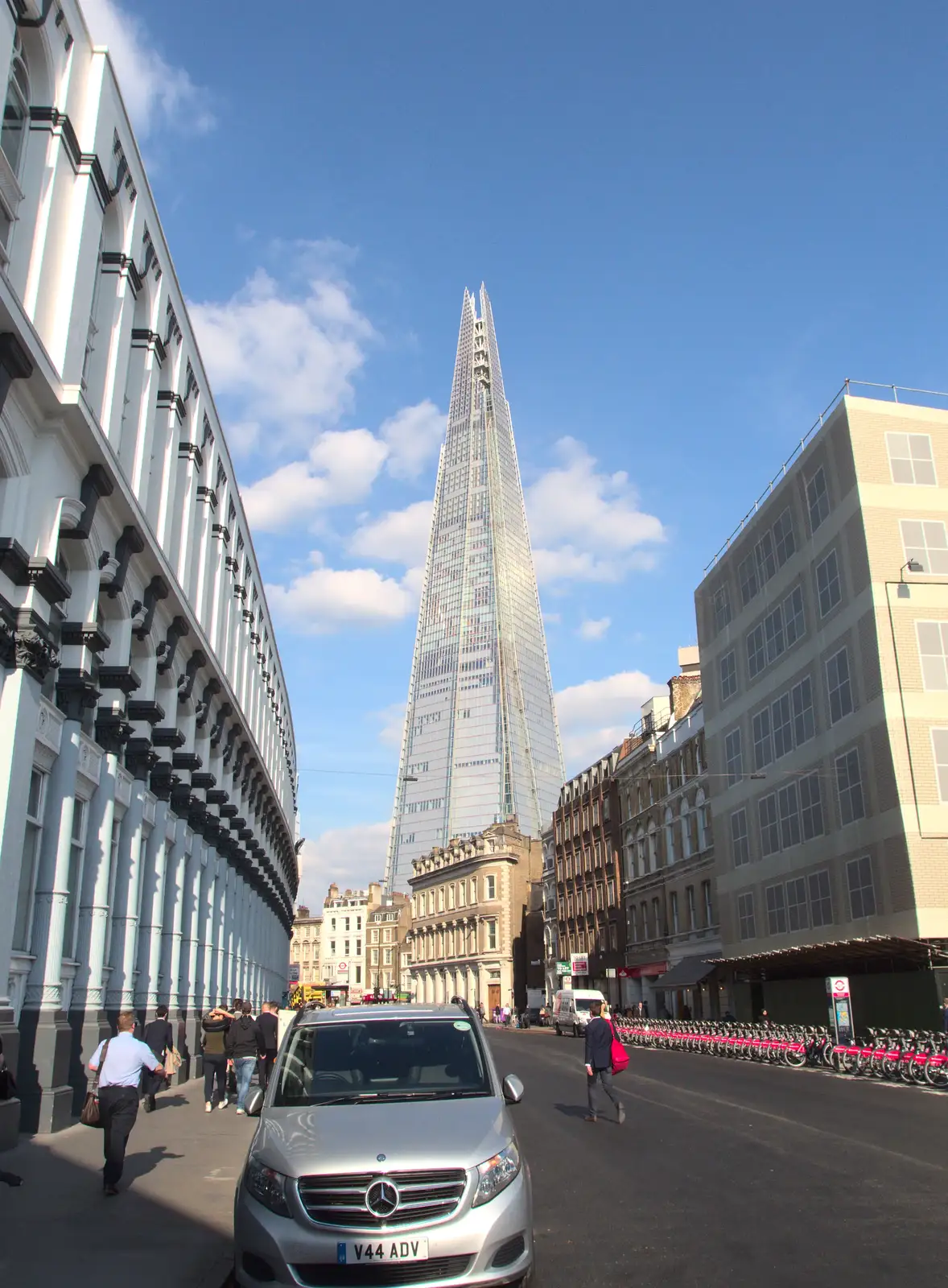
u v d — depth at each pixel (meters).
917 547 33.59
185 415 25.20
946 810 31.00
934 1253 7.76
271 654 48.38
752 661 43.44
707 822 49.75
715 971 45.56
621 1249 8.10
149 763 21.23
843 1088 21.72
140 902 21.78
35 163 14.98
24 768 13.79
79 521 16.25
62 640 16.69
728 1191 10.34
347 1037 8.27
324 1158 6.31
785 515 40.28
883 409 35.12
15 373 13.55
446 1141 6.51
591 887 70.62
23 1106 14.22
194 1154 12.62
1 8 13.30
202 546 27.67
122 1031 10.38
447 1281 5.98
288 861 61.09
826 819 35.88
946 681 32.38
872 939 29.22
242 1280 6.20
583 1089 21.81
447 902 108.00
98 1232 8.36
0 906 13.04
